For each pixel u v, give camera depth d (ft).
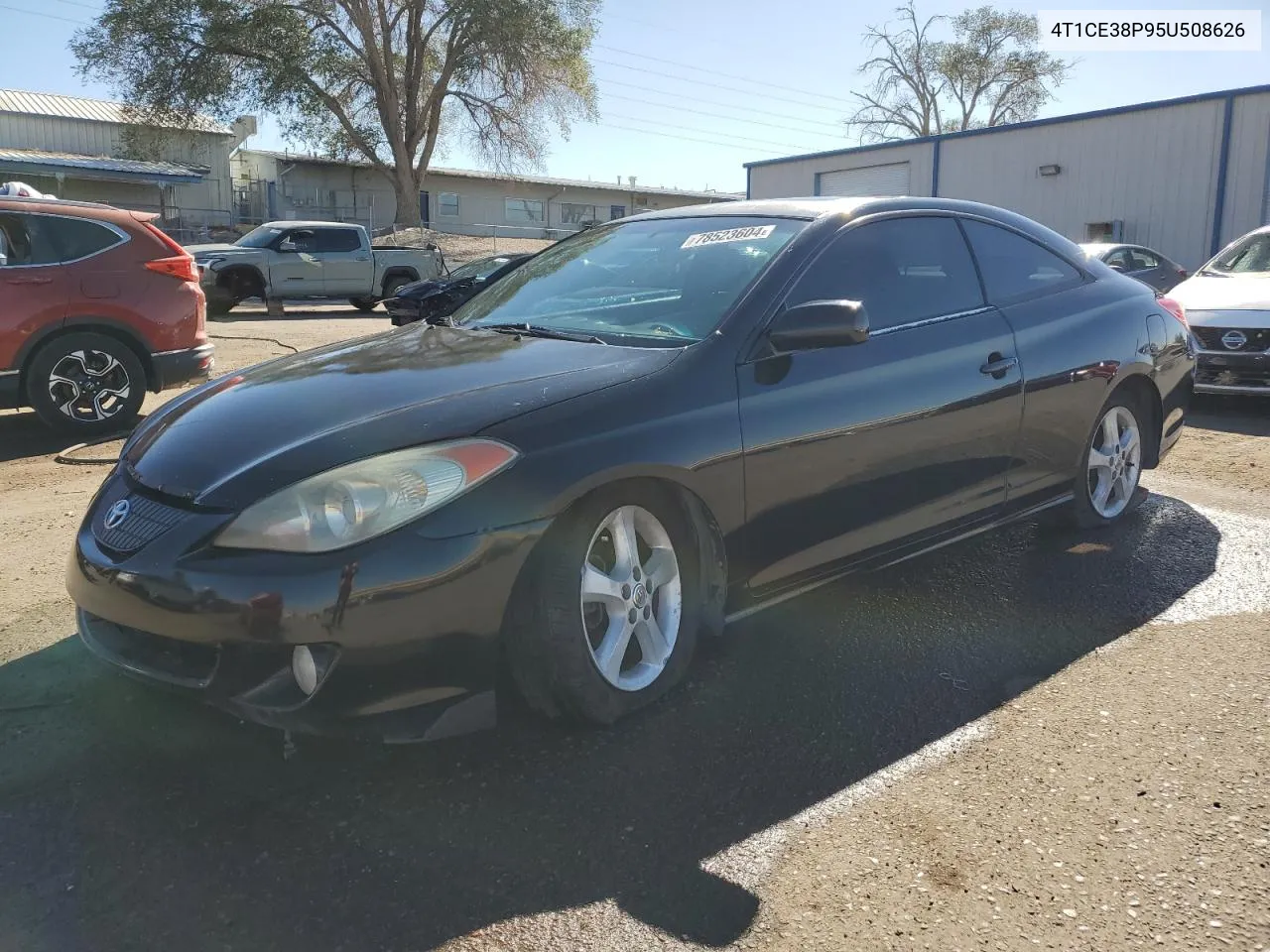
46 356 21.94
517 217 153.89
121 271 22.70
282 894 7.02
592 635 9.09
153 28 108.17
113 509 8.82
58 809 8.00
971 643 11.30
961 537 12.59
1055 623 11.85
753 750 8.95
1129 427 15.26
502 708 9.62
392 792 8.27
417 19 120.98
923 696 10.00
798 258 10.87
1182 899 6.91
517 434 8.36
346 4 115.44
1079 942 6.51
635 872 7.27
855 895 7.00
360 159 129.18
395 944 6.53
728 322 10.10
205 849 7.52
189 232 108.37
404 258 67.21
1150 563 13.91
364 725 7.74
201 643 7.74
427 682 7.86
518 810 8.01
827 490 10.50
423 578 7.68
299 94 113.60
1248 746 8.95
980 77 148.25
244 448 8.51
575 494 8.39
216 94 111.55
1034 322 13.16
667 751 8.91
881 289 11.59
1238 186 57.57
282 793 8.25
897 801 8.16
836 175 81.30
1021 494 13.21
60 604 12.25
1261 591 12.76
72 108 122.31
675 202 170.40
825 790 8.32
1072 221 66.08
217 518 7.95
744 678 10.37
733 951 6.47
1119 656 10.90
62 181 107.55
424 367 9.89
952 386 11.69
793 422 10.05
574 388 9.01
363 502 7.73
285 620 7.49
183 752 8.87
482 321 12.18
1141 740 9.09
